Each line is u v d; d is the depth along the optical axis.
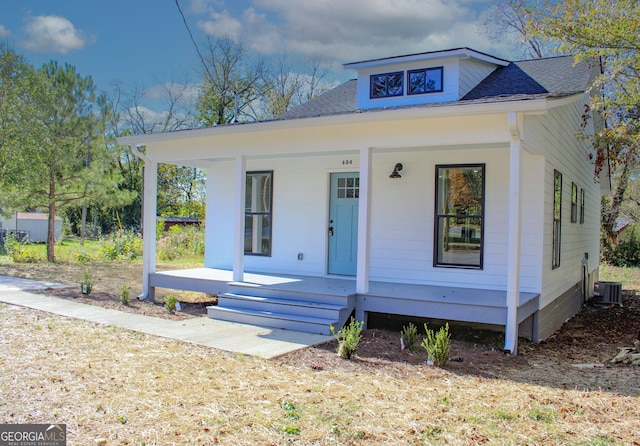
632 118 10.65
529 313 7.79
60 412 4.35
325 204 10.72
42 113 17.00
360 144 8.06
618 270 22.70
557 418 4.45
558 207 9.74
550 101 6.57
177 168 35.31
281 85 34.59
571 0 9.96
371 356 6.48
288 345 6.86
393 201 9.80
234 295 9.00
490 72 11.73
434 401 4.81
